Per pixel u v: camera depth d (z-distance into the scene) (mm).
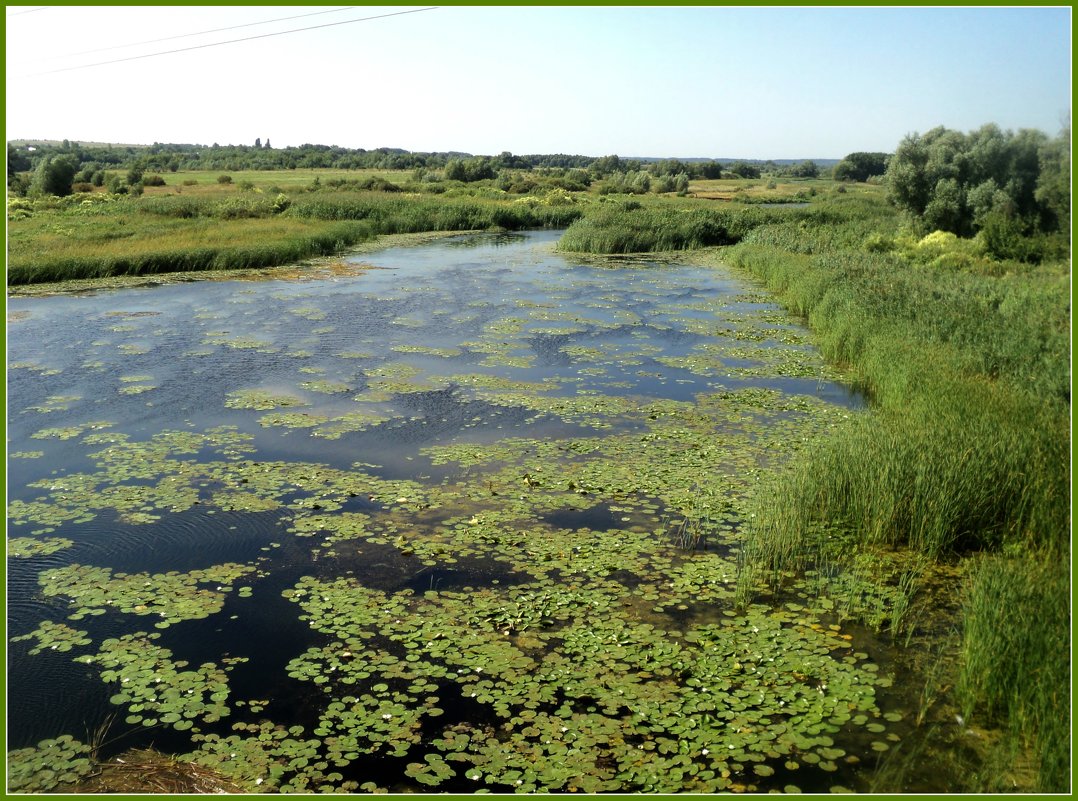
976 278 21391
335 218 44312
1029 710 5766
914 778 5367
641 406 14164
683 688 6379
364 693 6363
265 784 5344
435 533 9203
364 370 16438
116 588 7977
